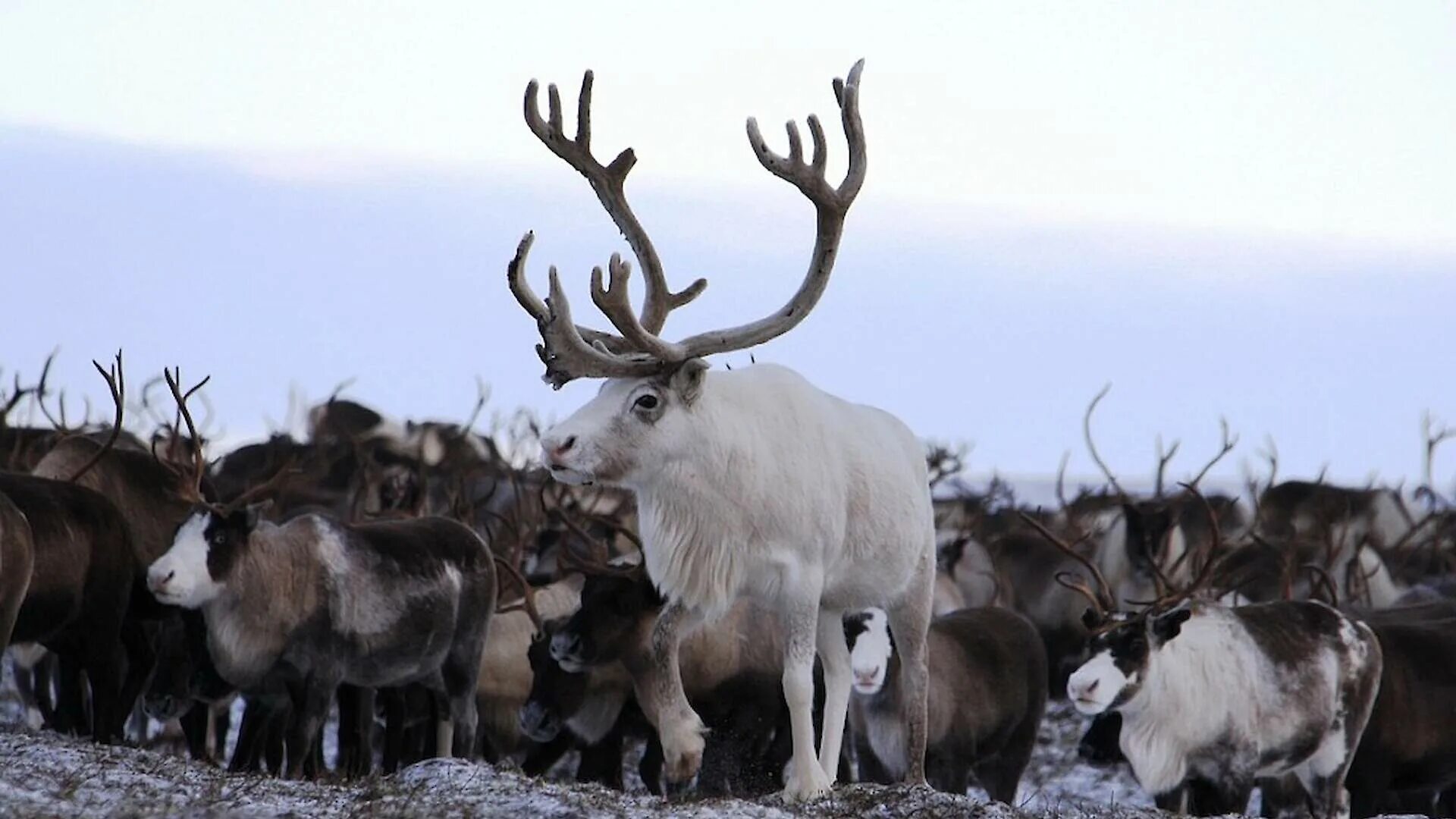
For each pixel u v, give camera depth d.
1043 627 61.41
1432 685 37.34
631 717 36.97
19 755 26.88
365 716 36.44
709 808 24.38
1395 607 44.72
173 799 23.45
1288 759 35.47
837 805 25.44
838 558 27.61
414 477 71.62
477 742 43.09
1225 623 35.44
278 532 33.28
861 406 29.73
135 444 56.09
